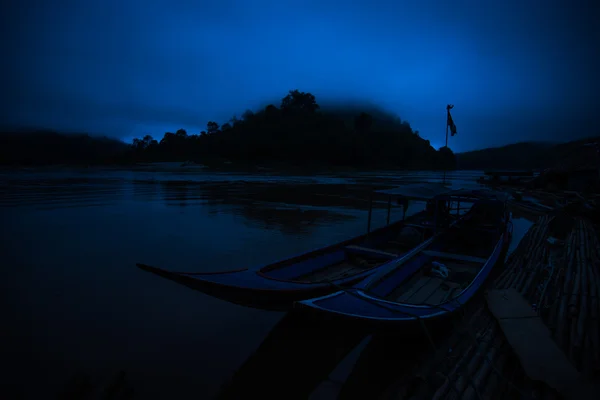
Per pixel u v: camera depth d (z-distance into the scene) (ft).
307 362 16.80
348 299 16.40
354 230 47.39
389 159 422.00
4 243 36.68
